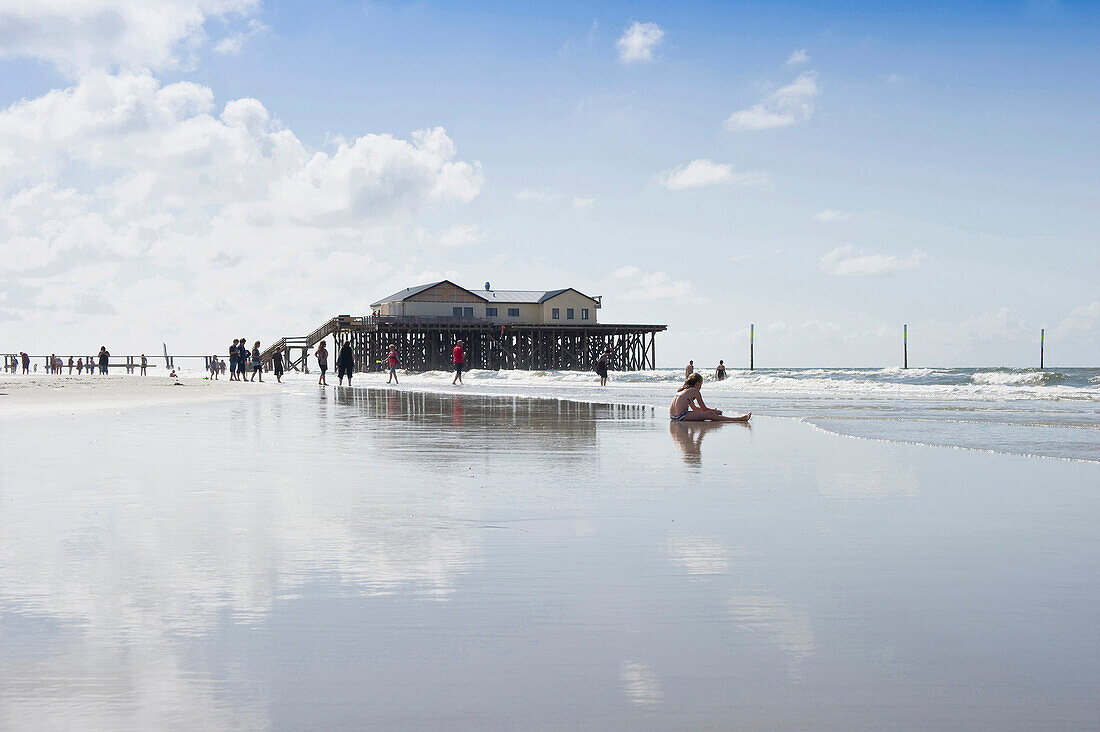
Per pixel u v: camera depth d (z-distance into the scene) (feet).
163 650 9.66
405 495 21.04
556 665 9.24
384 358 263.90
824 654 9.57
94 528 16.72
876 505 19.47
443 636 10.18
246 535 16.07
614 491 21.70
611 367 283.38
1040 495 20.97
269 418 51.21
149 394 87.56
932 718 7.91
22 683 8.69
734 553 14.60
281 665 9.21
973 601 11.66
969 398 78.84
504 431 41.63
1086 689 8.59
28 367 273.33
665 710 8.10
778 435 39.19
